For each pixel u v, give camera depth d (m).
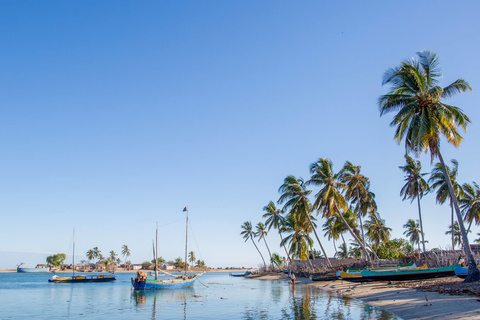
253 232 121.69
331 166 56.31
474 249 63.88
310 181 56.12
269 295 45.91
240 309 33.22
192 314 31.11
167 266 184.88
